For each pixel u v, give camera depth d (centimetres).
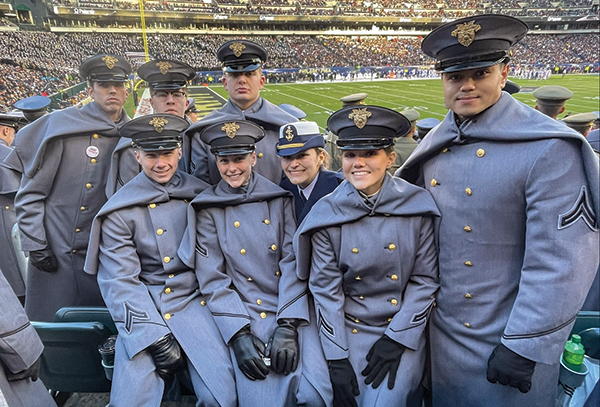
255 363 197
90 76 287
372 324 210
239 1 4416
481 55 158
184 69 309
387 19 4822
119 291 212
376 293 208
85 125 291
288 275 222
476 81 165
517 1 4781
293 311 211
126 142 284
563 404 219
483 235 177
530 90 2755
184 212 240
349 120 183
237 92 297
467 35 157
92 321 233
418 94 2661
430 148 192
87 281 315
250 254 228
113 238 225
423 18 4916
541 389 178
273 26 4669
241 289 227
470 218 178
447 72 167
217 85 3231
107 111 301
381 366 192
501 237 174
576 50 4497
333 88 3088
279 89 3041
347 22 4897
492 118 172
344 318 212
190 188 245
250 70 290
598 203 151
